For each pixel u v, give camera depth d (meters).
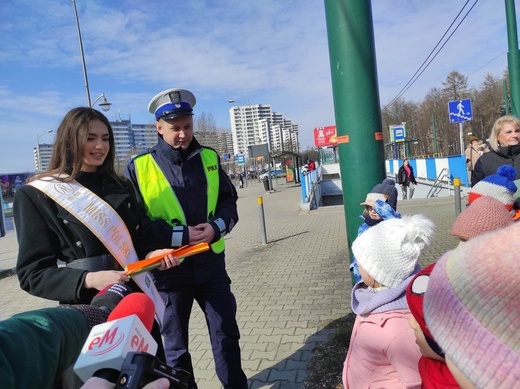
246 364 3.48
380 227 1.94
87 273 1.83
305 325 4.14
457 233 2.01
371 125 3.52
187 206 2.69
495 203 1.97
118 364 0.90
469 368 0.72
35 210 1.90
